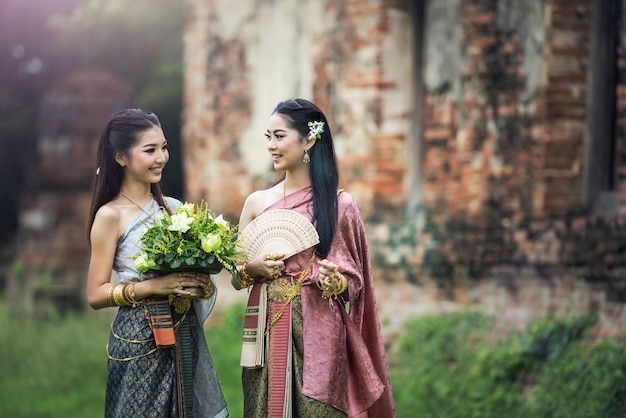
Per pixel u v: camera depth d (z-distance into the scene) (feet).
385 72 39.37
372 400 19.25
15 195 101.50
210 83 50.47
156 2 87.45
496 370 31.17
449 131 37.09
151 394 18.33
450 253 36.14
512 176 34.19
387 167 39.50
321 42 42.70
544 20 33.01
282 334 18.90
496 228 34.65
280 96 45.98
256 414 18.93
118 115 18.86
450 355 33.78
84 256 73.15
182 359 18.71
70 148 75.66
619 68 31.19
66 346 49.80
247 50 48.11
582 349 29.86
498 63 34.88
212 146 50.55
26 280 71.67
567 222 32.30
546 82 32.96
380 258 38.83
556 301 32.07
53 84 96.58
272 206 19.56
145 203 19.16
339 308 19.22
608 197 32.68
